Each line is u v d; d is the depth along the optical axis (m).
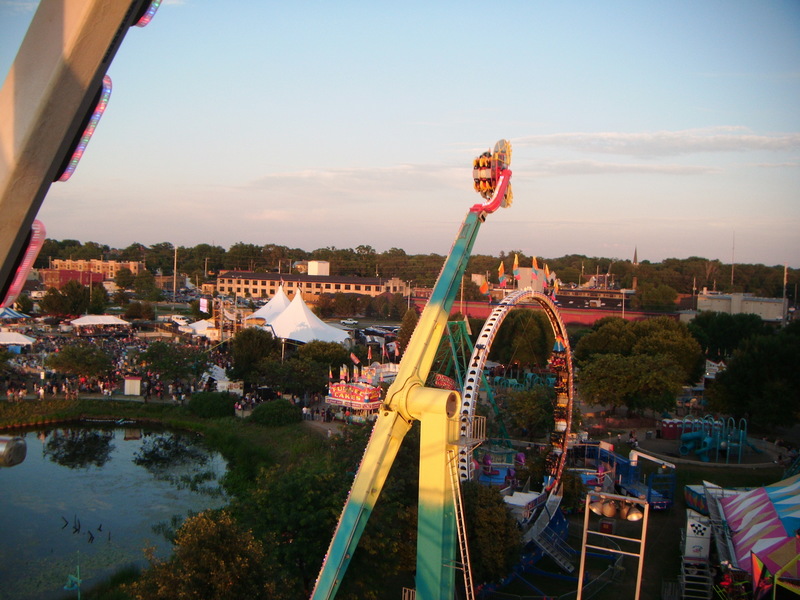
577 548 46.38
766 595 34.19
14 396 83.19
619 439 75.69
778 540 36.28
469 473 42.69
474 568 38.44
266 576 31.33
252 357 93.00
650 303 178.50
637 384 79.94
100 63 7.00
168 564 30.58
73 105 7.05
